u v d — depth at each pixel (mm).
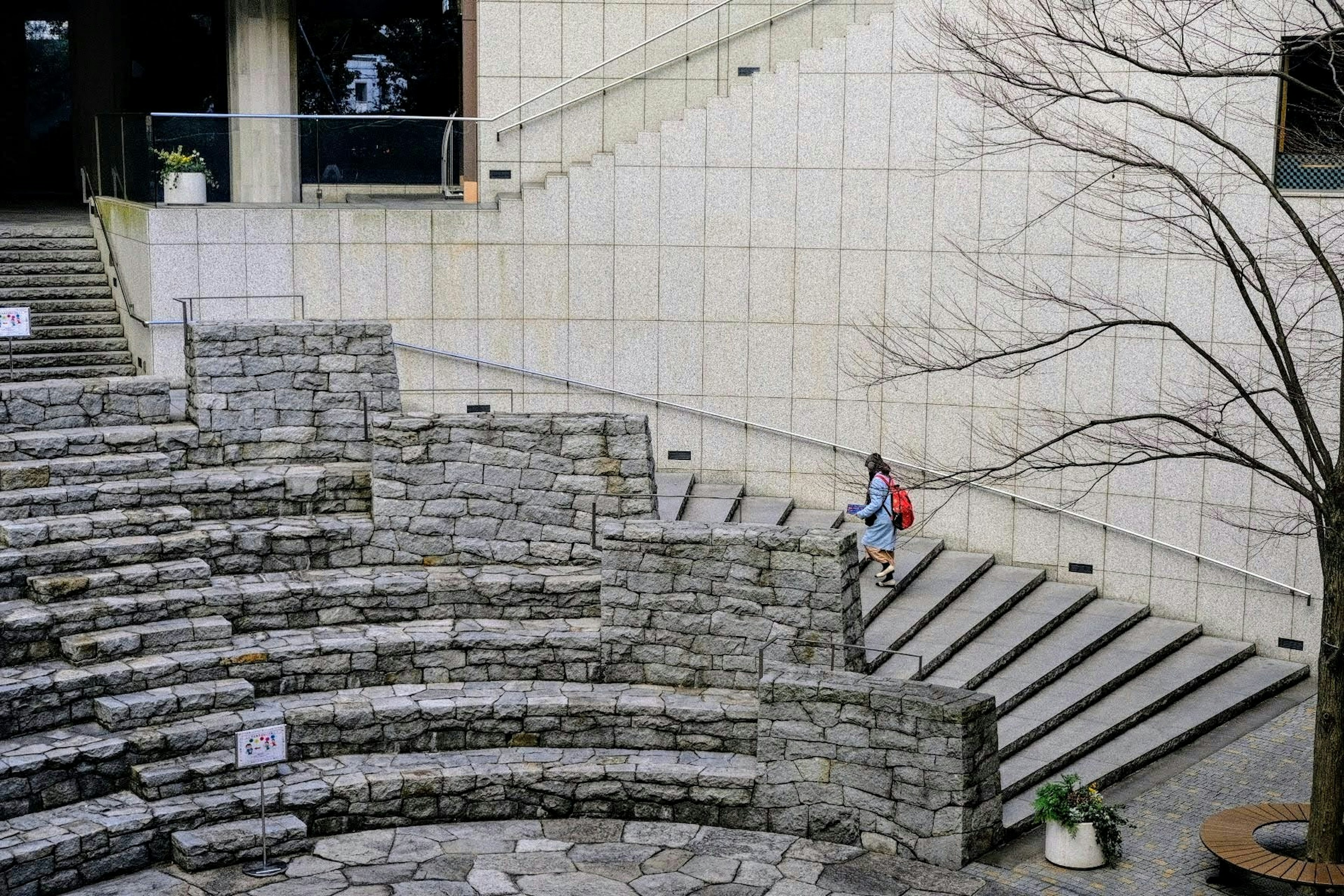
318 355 19984
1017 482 22172
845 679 16516
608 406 23703
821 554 17438
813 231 22797
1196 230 20625
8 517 17500
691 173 23078
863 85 22266
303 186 22812
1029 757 17531
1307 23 19406
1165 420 17984
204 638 17125
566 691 17750
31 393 18672
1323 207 19922
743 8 22656
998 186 21734
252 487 19031
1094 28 17734
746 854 15984
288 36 27250
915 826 15875
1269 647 20797
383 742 16984
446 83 30328
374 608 18359
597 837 16328
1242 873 15477
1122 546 21625
